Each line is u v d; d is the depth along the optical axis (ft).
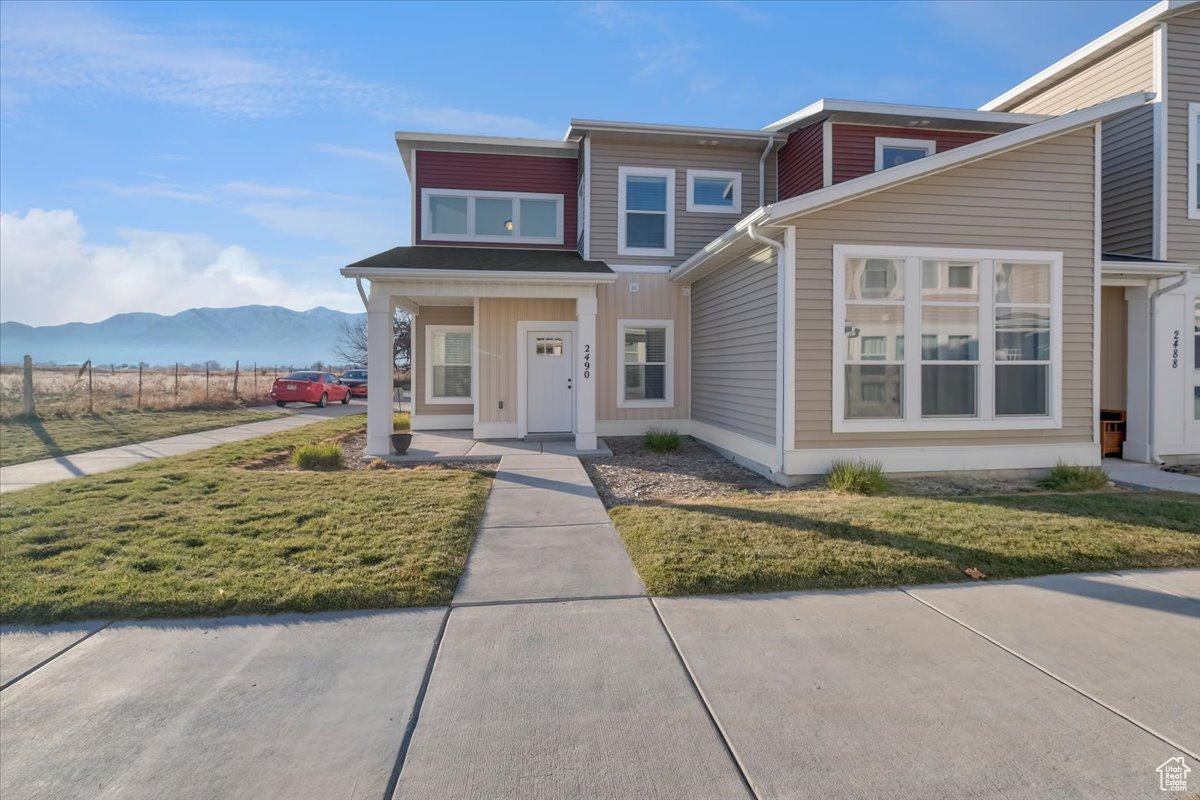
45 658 10.84
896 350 26.94
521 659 10.87
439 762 8.14
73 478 26.63
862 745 8.46
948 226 26.91
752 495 24.20
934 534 17.49
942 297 27.14
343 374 101.19
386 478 25.94
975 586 14.29
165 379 94.53
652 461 32.58
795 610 12.94
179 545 16.39
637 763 8.12
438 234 43.62
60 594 13.12
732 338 33.35
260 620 12.42
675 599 13.53
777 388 27.02
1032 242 27.45
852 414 26.73
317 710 9.32
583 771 7.97
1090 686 9.97
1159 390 31.42
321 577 14.12
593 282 34.91
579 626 12.19
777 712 9.25
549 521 19.79
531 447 36.45
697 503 21.94
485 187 43.98
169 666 10.59
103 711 9.27
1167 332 31.50
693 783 7.74
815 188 38.09
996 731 8.79
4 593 13.14
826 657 10.93
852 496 23.13
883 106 36.37
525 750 8.38
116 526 18.06
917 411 27.02
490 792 7.58
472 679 10.21
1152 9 31.96
